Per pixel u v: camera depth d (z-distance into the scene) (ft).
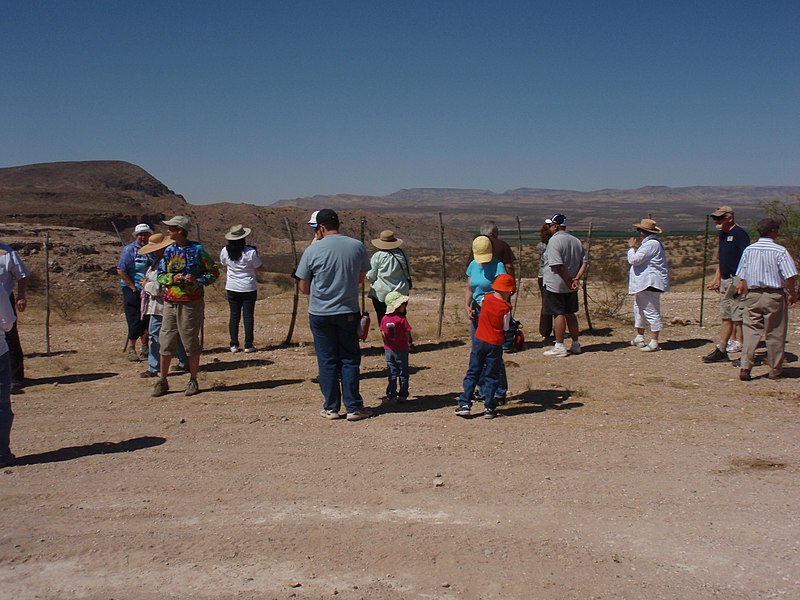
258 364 37.11
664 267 36.83
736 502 17.74
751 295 29.71
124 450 22.85
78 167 532.73
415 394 29.68
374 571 14.79
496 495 18.47
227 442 23.48
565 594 13.78
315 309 25.29
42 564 15.40
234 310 40.40
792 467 20.10
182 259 29.58
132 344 39.60
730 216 33.27
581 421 24.86
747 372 29.91
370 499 18.43
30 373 36.35
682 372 32.09
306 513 17.67
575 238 36.22
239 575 14.76
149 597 14.05
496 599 13.70
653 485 18.93
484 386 25.32
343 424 25.26
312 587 14.23
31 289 80.59
